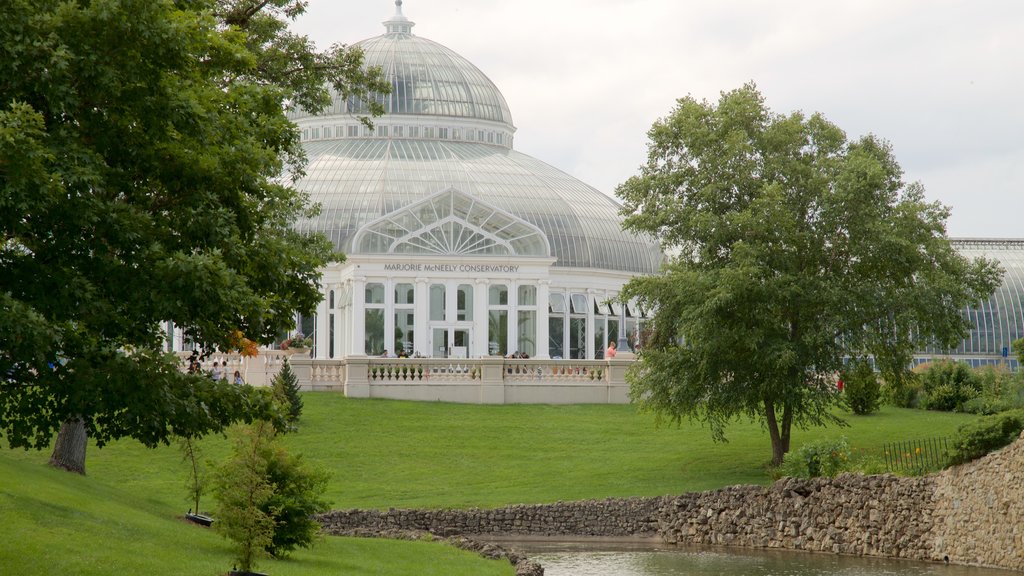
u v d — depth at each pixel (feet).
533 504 140.36
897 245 152.35
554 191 312.71
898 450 149.89
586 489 150.20
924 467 135.03
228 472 80.89
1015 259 356.79
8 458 113.09
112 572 72.18
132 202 69.67
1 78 59.00
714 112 162.20
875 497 124.67
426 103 334.65
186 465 154.61
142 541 84.28
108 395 64.18
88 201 60.90
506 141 349.61
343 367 211.20
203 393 69.87
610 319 302.66
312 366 211.82
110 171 65.21
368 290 260.83
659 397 158.30
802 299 153.79
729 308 150.30
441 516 136.77
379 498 145.69
